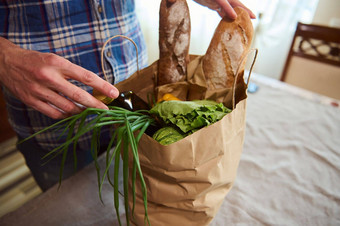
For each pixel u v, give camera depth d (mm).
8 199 1235
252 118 793
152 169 388
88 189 587
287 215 529
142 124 397
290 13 1325
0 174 1377
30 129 699
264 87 936
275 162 653
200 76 541
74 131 708
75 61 626
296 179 606
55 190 581
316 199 559
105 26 622
